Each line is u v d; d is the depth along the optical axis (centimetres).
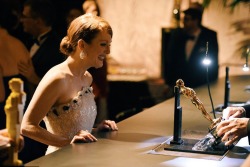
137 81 726
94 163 224
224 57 719
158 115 343
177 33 600
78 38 282
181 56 598
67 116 287
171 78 609
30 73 413
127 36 767
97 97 498
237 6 703
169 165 222
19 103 180
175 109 258
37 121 276
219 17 714
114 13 768
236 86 488
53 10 436
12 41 401
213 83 516
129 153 242
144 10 757
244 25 706
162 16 750
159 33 754
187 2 727
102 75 498
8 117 180
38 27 433
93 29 280
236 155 240
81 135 266
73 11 507
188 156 237
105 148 251
